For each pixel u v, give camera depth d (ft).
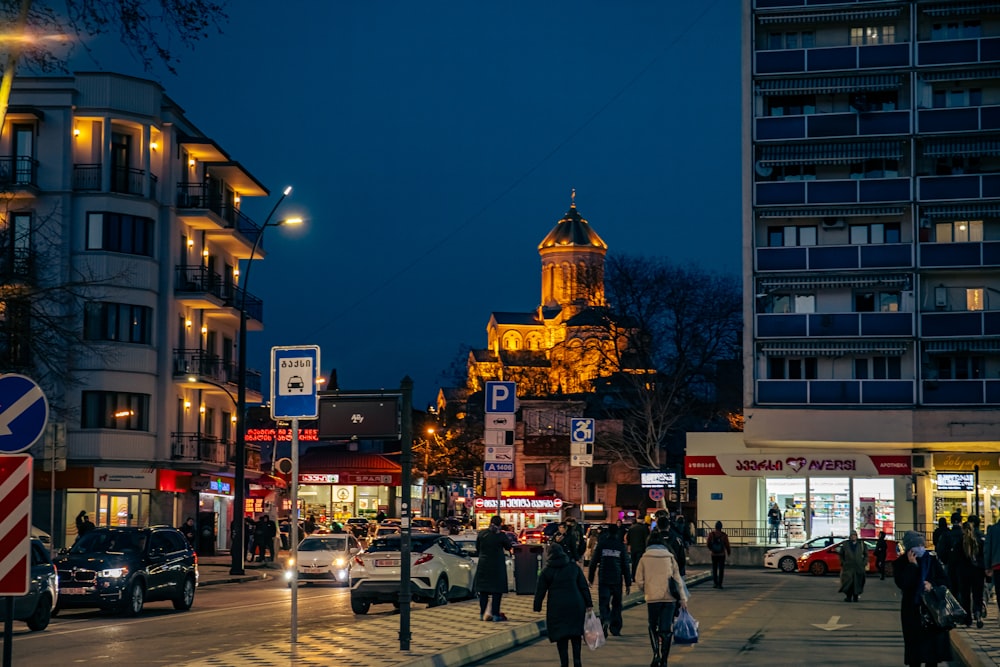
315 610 98.22
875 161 204.13
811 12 204.44
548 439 334.85
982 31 202.08
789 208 202.49
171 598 97.86
